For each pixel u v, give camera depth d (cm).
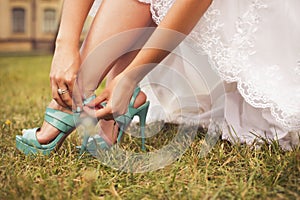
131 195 114
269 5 139
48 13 1648
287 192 112
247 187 114
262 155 138
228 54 143
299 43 137
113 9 141
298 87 139
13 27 1628
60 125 144
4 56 1061
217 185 118
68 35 141
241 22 141
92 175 122
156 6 140
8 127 186
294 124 140
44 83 439
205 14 141
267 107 144
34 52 1370
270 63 141
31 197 112
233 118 160
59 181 122
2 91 355
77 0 144
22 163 139
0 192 114
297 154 127
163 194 114
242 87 144
